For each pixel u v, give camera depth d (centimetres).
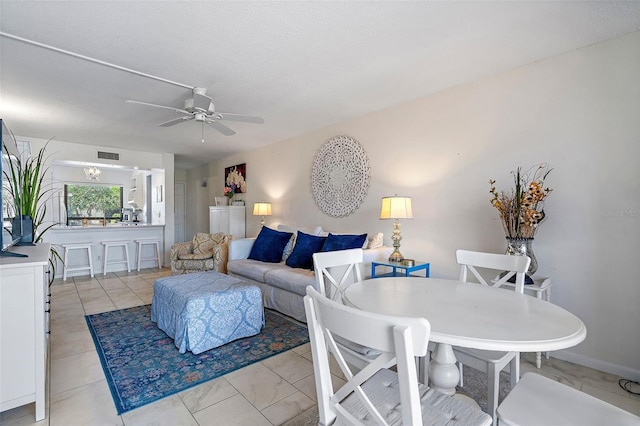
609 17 190
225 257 462
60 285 459
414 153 330
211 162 730
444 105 305
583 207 226
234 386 197
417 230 329
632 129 207
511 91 261
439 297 150
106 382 200
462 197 293
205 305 249
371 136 374
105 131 448
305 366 223
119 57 236
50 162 508
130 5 178
